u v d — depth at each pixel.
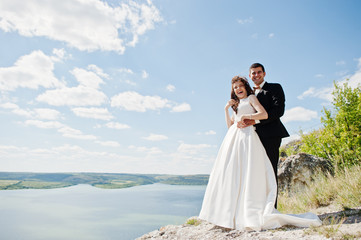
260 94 3.80
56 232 54.41
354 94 7.38
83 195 140.12
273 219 2.85
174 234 3.55
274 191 3.15
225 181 3.30
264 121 3.49
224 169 3.38
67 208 88.38
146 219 53.78
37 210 85.06
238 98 3.81
